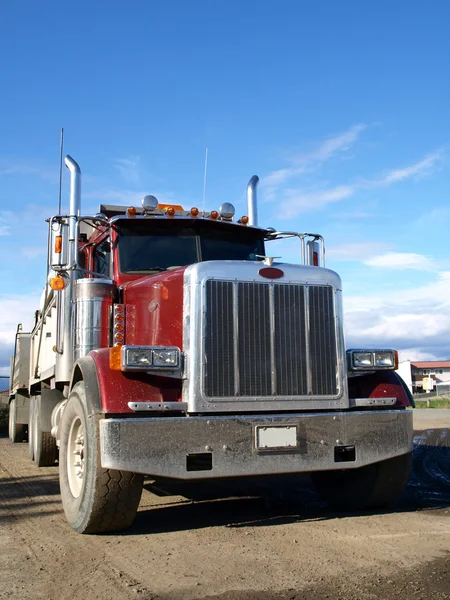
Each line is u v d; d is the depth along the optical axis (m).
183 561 4.09
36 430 9.70
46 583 3.69
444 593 3.43
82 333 5.68
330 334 5.42
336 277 5.57
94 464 4.70
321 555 4.19
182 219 6.69
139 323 5.63
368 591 3.46
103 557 4.21
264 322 5.21
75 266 5.98
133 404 4.69
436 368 74.62
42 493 7.03
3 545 4.62
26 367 12.63
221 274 5.16
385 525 5.14
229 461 4.80
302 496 6.85
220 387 4.99
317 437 5.07
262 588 3.53
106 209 7.66
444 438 14.30
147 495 6.89
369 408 5.52
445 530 4.93
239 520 5.48
